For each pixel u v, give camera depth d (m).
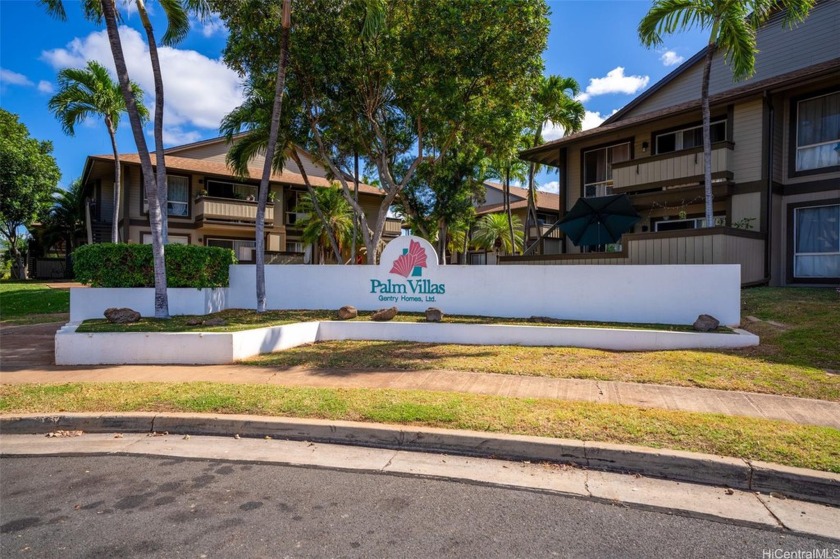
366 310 12.73
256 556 3.21
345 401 6.18
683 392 6.59
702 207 16.19
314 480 4.41
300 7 12.88
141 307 11.90
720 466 4.35
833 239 13.73
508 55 13.02
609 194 18.73
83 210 33.12
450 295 12.13
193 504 3.94
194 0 12.18
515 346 9.59
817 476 4.12
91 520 3.68
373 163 18.34
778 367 7.43
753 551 3.31
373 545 3.35
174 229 24.25
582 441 4.88
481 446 5.02
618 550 3.31
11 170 28.75
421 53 13.21
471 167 20.31
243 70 14.42
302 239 26.05
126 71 10.63
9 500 4.01
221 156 26.70
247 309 13.20
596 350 9.09
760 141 14.27
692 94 18.36
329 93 14.34
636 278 10.62
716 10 11.70
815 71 12.95
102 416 5.76
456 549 3.30
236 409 5.96
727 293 9.90
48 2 11.34
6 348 10.17
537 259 16.14
